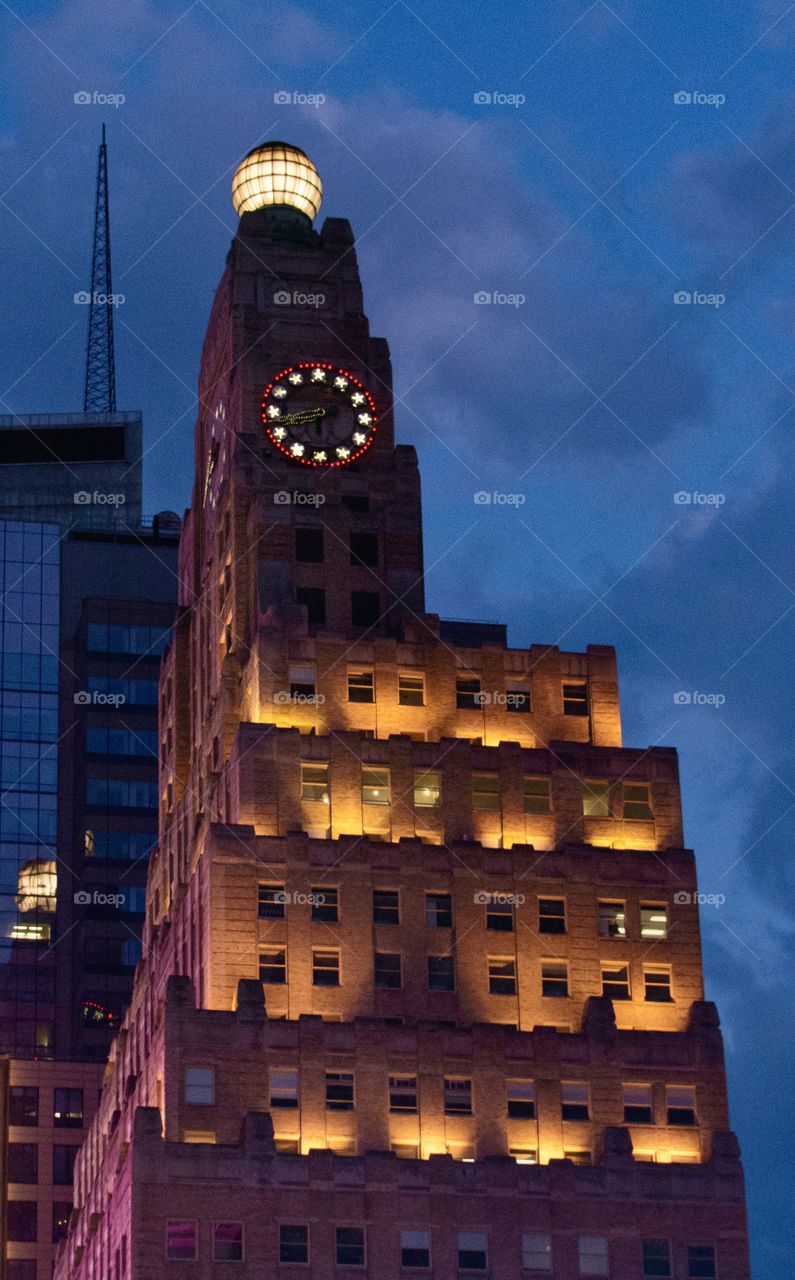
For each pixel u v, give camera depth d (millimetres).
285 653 176875
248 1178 152750
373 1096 158875
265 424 190875
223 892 164625
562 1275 154625
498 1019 166000
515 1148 159875
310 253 199000
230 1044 158375
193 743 196250
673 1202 157750
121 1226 158875
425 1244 153625
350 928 165750
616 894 171375
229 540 189375
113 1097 189000
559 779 175750
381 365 195125
